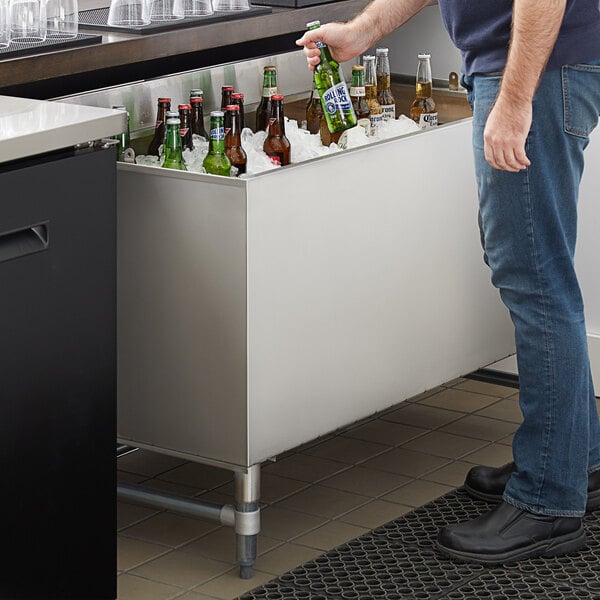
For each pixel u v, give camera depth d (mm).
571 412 3438
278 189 3273
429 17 4707
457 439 4410
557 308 3387
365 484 4043
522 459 3516
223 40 3740
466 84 3424
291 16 3953
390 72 4832
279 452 3453
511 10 3219
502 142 3164
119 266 3438
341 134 3953
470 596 3303
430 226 3832
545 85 3225
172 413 3455
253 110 4223
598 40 3234
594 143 4672
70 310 2814
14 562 2799
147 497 3557
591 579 3406
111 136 2830
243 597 3293
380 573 3420
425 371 3939
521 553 3480
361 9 4223
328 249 3479
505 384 4926
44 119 2762
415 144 3709
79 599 2994
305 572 3424
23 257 2678
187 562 3525
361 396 3709
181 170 3389
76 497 2930
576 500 3498
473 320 4094
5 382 2697
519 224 3328
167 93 3863
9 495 2758
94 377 2912
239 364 3303
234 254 3240
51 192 2711
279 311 3359
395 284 3746
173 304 3373
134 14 3619
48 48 3275
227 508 3434
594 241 4758
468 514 3779
